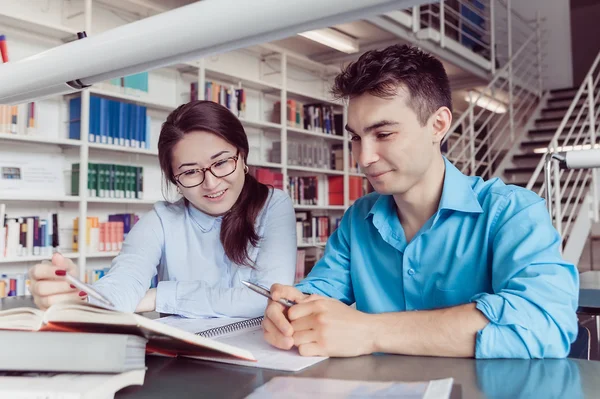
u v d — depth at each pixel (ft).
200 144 3.65
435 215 2.87
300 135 15.72
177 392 1.75
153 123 12.11
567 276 2.39
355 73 2.52
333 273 3.40
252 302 3.46
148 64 1.63
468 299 2.89
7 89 1.87
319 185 16.74
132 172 10.87
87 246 10.13
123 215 10.85
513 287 2.36
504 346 2.12
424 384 1.63
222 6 1.33
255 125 14.03
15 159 9.73
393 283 3.18
